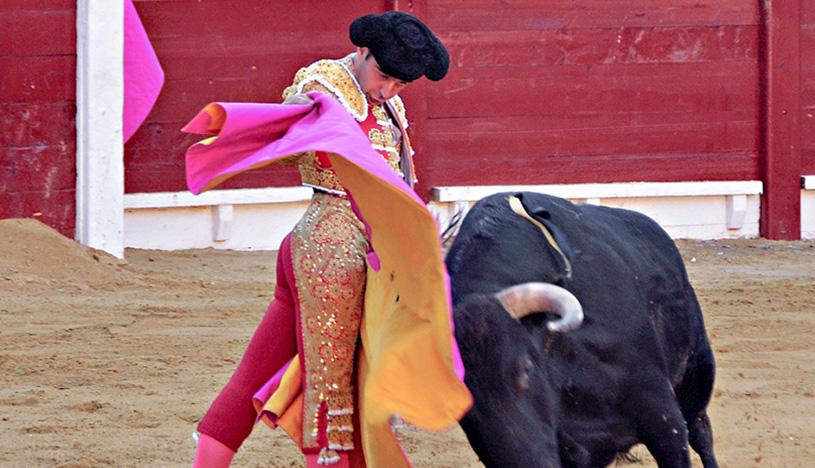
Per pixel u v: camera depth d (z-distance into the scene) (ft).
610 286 24.73
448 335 21.04
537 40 76.43
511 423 21.88
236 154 24.26
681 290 27.45
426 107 75.05
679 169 79.10
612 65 77.61
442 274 21.12
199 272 62.75
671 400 25.04
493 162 76.33
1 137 62.28
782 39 79.51
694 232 79.82
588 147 77.66
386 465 22.00
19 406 39.22
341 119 23.49
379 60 24.30
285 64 71.97
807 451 35.76
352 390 24.99
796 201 80.43
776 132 79.66
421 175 75.25
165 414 38.60
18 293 54.08
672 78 78.59
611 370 24.08
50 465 33.65
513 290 22.45
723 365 45.78
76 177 63.67
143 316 51.47
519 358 22.16
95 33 62.28
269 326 26.32
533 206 25.04
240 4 70.90
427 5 74.64
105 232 63.41
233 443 26.63
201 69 70.44
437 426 21.16
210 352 46.09
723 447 36.06
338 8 72.74
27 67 62.44
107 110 62.95
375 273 23.89
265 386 26.14
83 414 38.60
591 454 24.12
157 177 69.82
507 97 76.28
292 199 71.67
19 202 62.75
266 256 69.05
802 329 51.93
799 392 42.09
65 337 47.47
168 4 69.51
